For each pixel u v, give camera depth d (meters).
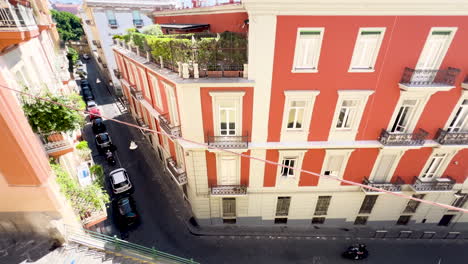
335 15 9.27
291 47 9.90
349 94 10.95
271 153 12.87
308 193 14.39
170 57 11.91
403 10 9.12
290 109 11.58
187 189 15.66
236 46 10.42
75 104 9.48
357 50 10.14
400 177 13.92
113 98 35.84
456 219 15.85
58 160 10.38
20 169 7.06
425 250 14.89
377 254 14.52
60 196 8.41
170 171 16.09
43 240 8.35
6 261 7.75
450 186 13.60
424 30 9.59
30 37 7.75
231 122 12.02
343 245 15.00
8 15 6.50
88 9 32.09
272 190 14.34
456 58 10.20
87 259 8.61
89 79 43.81
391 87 10.86
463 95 10.97
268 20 9.29
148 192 18.77
